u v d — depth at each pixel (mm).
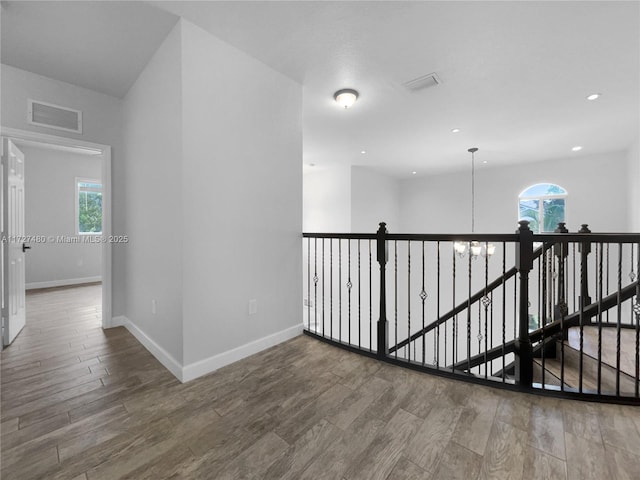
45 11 1805
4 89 2408
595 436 1396
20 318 2908
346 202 5867
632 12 1791
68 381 1916
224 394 1770
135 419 1535
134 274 2756
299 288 2746
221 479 1172
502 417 1548
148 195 2387
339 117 3455
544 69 2436
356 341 5902
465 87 2744
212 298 2059
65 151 5371
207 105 2008
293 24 1934
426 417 1552
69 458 1271
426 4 1760
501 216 6000
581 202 5137
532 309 5094
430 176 6980
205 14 1842
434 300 6855
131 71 2502
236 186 2193
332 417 1556
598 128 3779
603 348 2287
